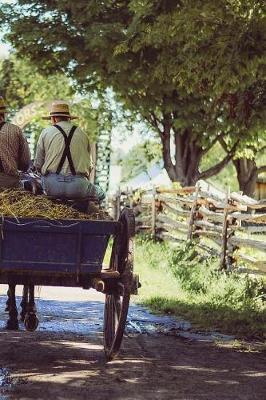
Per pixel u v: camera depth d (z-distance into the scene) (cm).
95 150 4472
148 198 3162
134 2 1881
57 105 1036
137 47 1683
